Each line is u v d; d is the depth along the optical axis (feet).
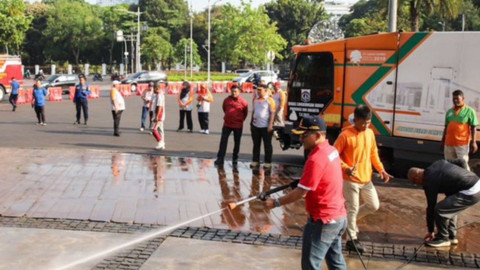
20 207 26.18
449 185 21.22
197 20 291.99
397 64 34.78
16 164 37.58
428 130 33.73
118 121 54.75
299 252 20.86
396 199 30.40
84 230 22.91
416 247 22.04
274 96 42.06
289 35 264.11
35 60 305.94
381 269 19.56
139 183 32.19
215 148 48.03
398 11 83.76
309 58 39.09
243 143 52.90
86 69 264.93
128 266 19.08
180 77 179.63
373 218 26.32
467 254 21.33
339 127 37.76
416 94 34.09
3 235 22.02
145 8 298.15
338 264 15.38
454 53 32.53
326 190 14.75
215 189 31.24
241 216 25.63
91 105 97.14
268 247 21.36
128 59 290.56
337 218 14.88
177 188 31.17
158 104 45.14
